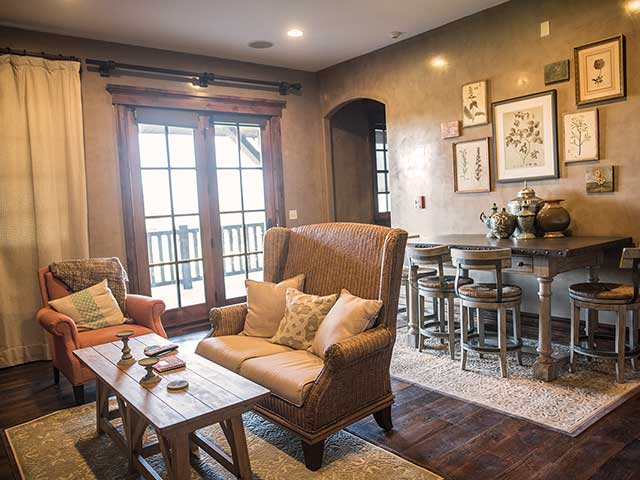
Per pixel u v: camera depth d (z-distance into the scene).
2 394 3.61
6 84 4.18
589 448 2.38
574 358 3.35
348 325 2.56
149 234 5.07
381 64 5.62
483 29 4.62
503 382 3.25
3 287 4.23
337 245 3.12
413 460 2.37
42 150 4.32
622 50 3.75
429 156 5.23
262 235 5.94
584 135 4.01
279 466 2.38
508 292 3.35
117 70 4.86
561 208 4.01
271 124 5.99
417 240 4.36
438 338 4.21
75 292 3.81
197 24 4.48
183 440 1.89
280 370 2.50
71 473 2.44
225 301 5.62
